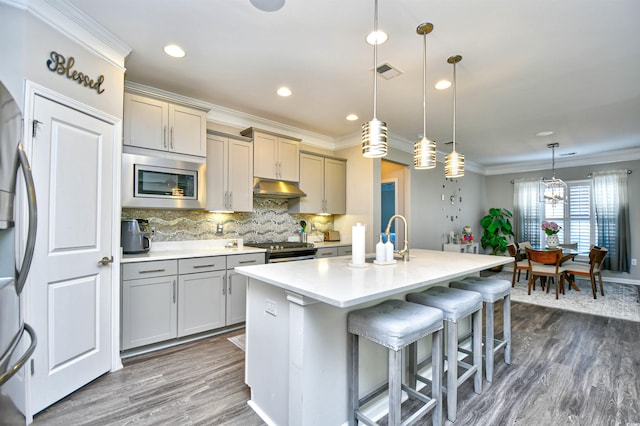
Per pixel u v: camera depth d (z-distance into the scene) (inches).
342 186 187.8
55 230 72.7
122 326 96.0
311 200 171.3
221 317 119.3
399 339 55.7
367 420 62.5
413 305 69.3
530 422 69.2
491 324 86.9
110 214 88.7
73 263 77.4
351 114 148.7
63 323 74.8
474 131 175.3
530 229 268.5
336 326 64.8
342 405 66.1
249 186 143.1
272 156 151.9
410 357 79.4
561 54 94.4
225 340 115.0
